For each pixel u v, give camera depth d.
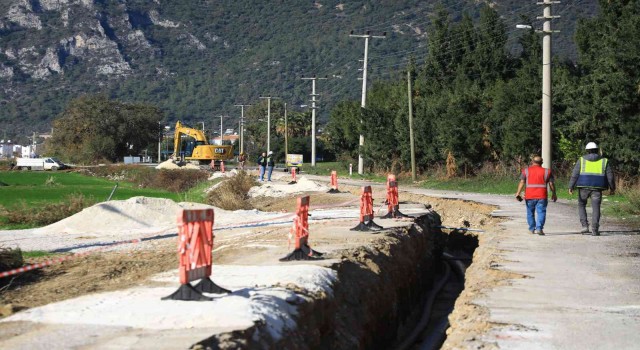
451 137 53.97
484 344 9.12
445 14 71.56
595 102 39.03
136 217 24.77
